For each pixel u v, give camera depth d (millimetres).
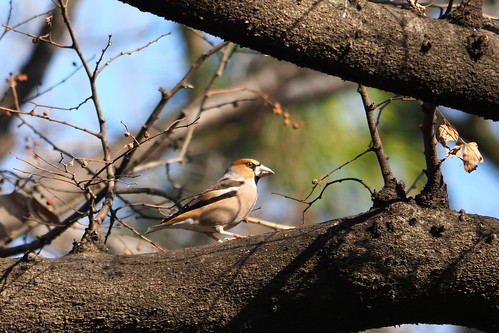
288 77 15500
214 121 15070
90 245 6473
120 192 9359
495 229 5617
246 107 15258
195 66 9539
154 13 5395
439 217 5715
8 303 5922
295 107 14953
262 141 14758
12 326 5883
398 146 14094
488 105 5715
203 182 14586
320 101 15031
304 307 5734
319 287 5688
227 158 14992
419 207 5789
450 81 5602
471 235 5594
